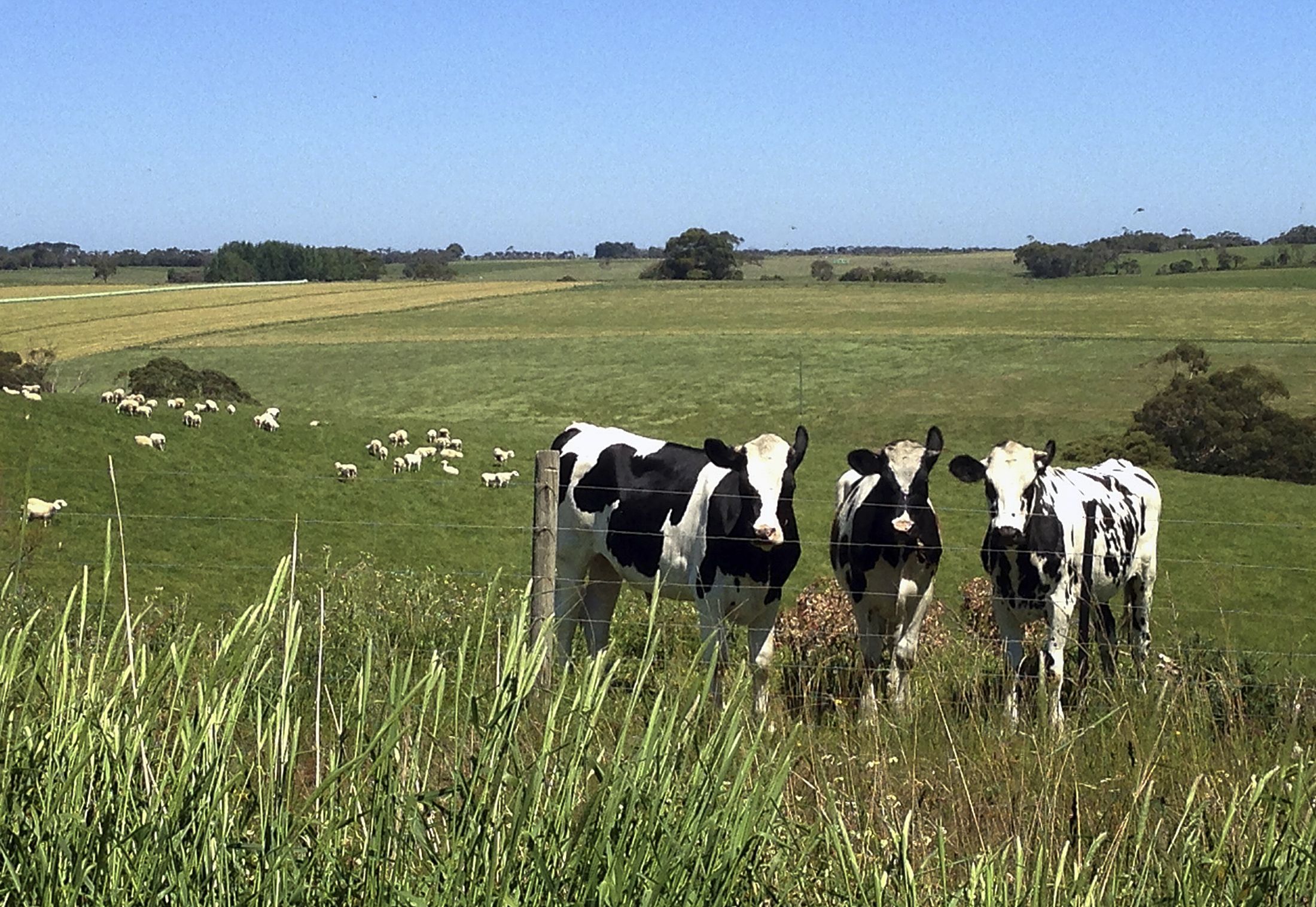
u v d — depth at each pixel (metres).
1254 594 24.78
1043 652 8.96
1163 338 87.38
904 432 63.47
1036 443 60.34
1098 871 3.75
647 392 75.50
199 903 2.78
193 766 2.91
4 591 3.81
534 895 2.77
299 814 2.99
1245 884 3.45
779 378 78.06
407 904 2.80
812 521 32.09
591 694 3.13
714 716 3.73
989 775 5.02
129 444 34.41
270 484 33.75
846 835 3.43
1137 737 5.24
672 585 9.27
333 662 6.38
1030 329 95.31
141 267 165.88
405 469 38.00
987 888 3.41
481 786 2.97
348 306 115.19
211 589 21.05
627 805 2.86
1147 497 10.17
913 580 9.16
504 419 68.81
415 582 11.23
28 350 78.44
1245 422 54.12
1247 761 5.21
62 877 2.71
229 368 81.88
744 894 3.07
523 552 29.80
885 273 160.12
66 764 2.89
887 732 5.70
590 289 138.00
